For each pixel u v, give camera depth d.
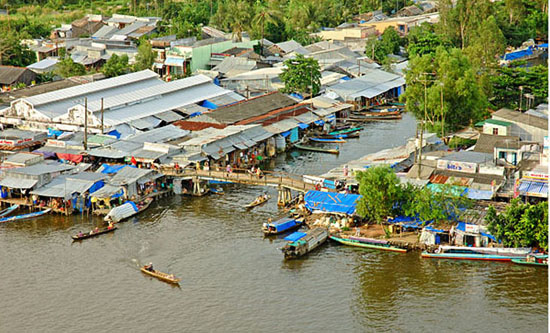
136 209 114.25
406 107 153.75
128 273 95.56
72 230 109.06
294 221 107.94
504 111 142.88
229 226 109.38
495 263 95.06
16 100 149.12
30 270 96.75
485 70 172.25
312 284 91.75
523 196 103.62
